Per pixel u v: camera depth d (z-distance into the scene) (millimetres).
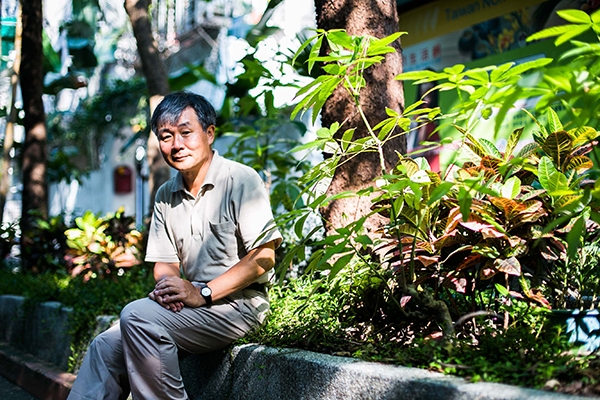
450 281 2844
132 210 20594
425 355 2561
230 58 12773
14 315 6941
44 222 8539
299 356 2906
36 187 9578
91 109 18219
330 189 3992
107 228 7211
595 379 2127
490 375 2277
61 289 6254
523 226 2791
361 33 3904
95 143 20656
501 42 5918
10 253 10141
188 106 3441
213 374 3574
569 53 2051
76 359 5109
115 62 19562
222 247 3445
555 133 2811
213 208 3473
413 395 2305
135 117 17453
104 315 4988
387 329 3152
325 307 3451
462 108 2664
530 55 5691
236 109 9688
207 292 3281
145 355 3176
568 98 1955
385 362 2662
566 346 2461
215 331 3359
